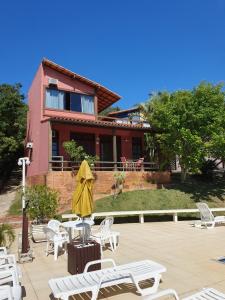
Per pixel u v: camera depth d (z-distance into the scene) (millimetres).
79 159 20094
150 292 5305
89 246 6645
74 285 4828
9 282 5246
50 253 8875
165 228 12820
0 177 27719
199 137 19500
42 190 12391
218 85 20594
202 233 11297
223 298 3973
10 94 26438
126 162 21500
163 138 21422
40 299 5363
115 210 17047
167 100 22266
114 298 5223
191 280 6039
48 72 23234
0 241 8422
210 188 21938
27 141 26828
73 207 7469
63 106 23469
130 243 9922
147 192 19781
